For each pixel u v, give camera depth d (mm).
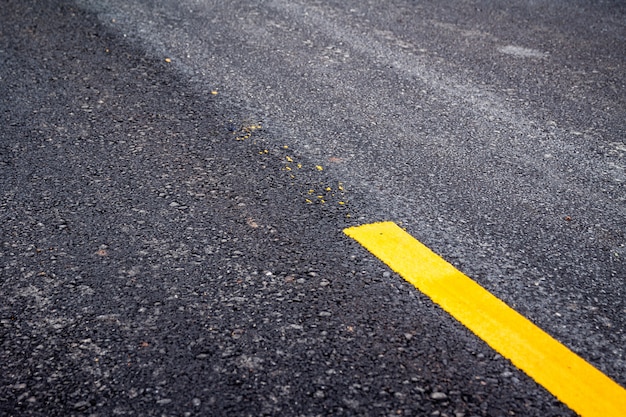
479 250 2984
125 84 4418
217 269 2787
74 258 2818
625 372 2387
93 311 2549
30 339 2416
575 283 2811
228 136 3842
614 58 5141
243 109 4168
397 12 5934
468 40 5387
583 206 3338
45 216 3072
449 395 2252
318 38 5312
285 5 6000
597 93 4574
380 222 3146
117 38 5145
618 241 3084
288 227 3072
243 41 5195
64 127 3842
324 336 2469
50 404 2174
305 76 4660
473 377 2326
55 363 2322
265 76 4629
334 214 3186
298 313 2572
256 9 5867
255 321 2525
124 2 5914
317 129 3963
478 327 2549
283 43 5188
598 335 2545
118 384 2248
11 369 2295
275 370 2318
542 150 3840
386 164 3625
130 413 2146
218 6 5895
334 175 3502
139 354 2365
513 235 3094
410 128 4023
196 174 3449
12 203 3148
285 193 3326
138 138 3768
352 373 2318
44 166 3451
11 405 2168
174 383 2256
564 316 2629
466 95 4480
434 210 3252
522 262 2920
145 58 4828
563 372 2365
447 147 3828
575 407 2232
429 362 2379
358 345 2436
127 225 3035
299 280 2744
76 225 3021
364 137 3896
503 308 2654
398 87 4559
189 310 2566
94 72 4566
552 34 5559
